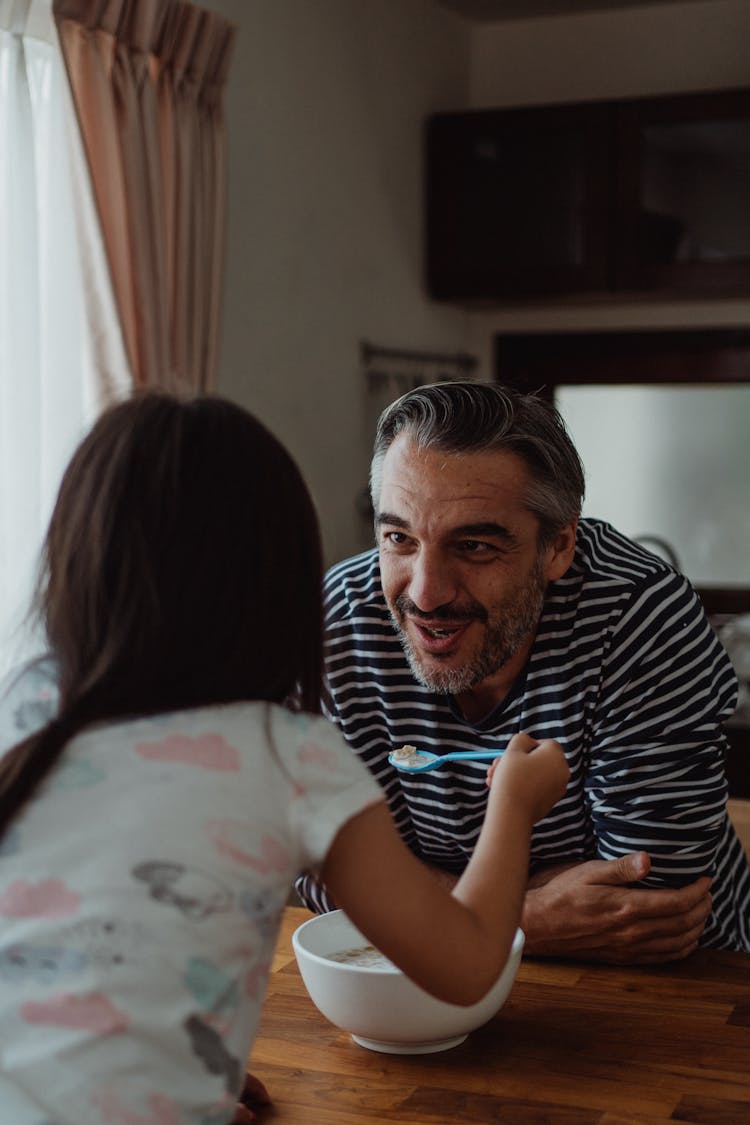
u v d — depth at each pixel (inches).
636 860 53.2
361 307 137.5
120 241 96.3
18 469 92.1
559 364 154.9
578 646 55.6
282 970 53.4
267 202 120.9
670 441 150.3
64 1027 30.7
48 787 33.4
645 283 136.2
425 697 57.7
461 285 145.8
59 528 35.4
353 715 59.4
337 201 132.3
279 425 124.2
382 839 35.4
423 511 50.9
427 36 148.0
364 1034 44.5
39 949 31.5
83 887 31.9
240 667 35.2
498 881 37.4
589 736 56.6
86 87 94.0
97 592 34.3
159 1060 31.0
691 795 55.6
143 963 31.4
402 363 145.9
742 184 131.9
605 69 150.9
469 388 52.3
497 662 53.3
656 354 150.3
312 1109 41.2
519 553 51.8
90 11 93.2
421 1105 41.3
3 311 91.4
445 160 145.3
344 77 132.7
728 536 148.1
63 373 97.3
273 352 122.9
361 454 139.6
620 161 135.9
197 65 104.0
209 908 32.4
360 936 51.1
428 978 35.4
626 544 60.6
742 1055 44.4
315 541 37.4
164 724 34.1
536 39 154.2
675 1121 39.8
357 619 58.5
